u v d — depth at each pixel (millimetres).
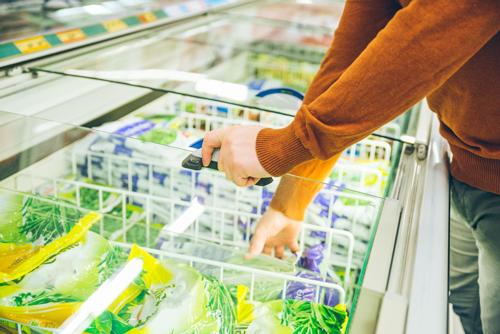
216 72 1742
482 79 952
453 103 1078
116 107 1405
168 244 718
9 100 1210
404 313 568
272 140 810
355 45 1184
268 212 828
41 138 932
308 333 691
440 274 644
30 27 1442
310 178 955
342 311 672
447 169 1081
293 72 1952
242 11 2475
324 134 743
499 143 1049
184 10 2209
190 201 856
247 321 716
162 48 1791
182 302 656
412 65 661
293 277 693
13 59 1281
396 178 979
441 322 559
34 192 868
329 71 1211
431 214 811
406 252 696
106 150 908
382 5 1139
